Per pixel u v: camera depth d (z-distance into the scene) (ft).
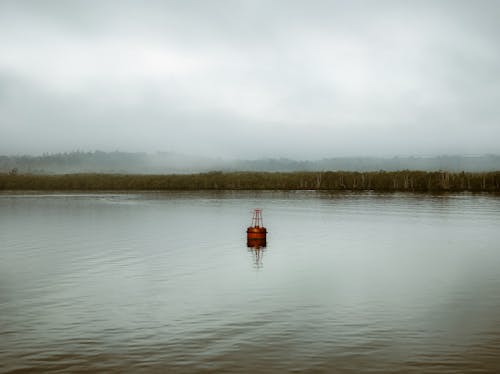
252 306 74.64
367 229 184.55
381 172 629.92
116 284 91.25
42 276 99.25
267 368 50.19
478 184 554.87
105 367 50.88
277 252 128.67
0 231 182.50
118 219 230.89
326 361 51.96
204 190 617.21
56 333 62.39
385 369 49.75
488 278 94.73
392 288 86.28
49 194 506.07
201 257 121.19
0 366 51.29
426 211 269.03
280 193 518.78
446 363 51.29
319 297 79.87
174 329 63.57
